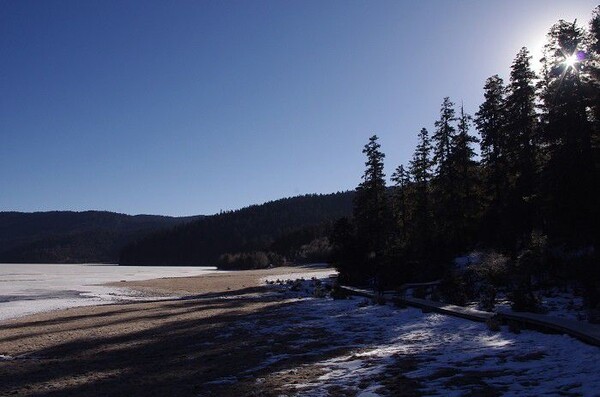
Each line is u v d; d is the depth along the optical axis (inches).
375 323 719.1
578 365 342.0
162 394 375.9
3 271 4416.8
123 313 1084.5
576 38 870.4
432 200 1747.0
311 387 351.3
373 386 336.5
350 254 1657.2
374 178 1764.3
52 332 823.1
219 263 5767.7
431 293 1034.1
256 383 384.2
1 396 410.3
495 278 994.1
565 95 854.5
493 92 1414.9
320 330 690.2
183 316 986.7
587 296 666.8
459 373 352.5
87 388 420.8
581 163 822.5
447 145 1549.0
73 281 2647.6
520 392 290.5
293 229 6668.3
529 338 471.2
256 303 1251.8
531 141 1198.3
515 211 1161.4
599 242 809.5
